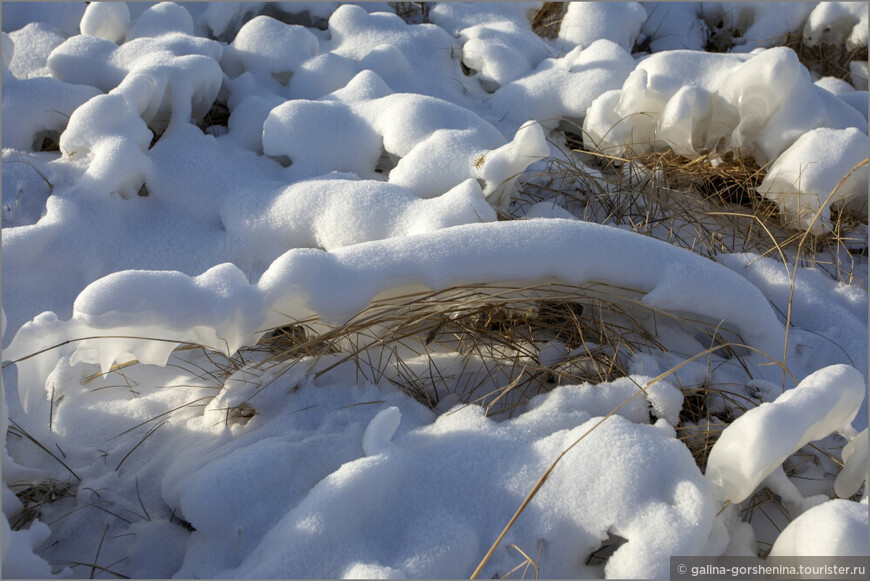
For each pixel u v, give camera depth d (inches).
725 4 197.6
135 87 123.6
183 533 82.4
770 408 76.3
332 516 72.9
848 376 81.0
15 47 144.3
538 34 182.4
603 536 76.5
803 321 117.1
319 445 85.9
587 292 105.0
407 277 96.0
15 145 124.6
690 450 90.5
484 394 99.0
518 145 114.4
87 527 83.3
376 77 140.6
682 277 100.8
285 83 153.2
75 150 119.6
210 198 121.1
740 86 134.9
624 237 102.4
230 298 88.8
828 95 143.1
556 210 126.1
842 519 71.1
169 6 152.3
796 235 127.5
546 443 82.7
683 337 107.8
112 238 113.8
